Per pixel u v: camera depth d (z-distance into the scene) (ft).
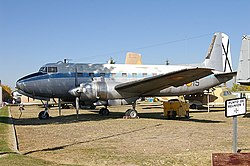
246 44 64.28
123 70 74.95
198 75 57.41
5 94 274.77
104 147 33.01
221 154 20.71
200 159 26.96
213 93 104.78
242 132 44.80
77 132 45.44
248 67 63.82
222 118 69.46
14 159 25.39
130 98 67.31
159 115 78.64
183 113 68.90
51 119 68.18
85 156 28.37
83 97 63.93
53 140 37.93
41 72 68.13
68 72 69.51
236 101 26.16
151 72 77.56
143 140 37.81
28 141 37.11
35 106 160.15
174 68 81.56
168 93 79.36
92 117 73.00
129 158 27.53
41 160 25.82
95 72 71.97
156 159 27.07
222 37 96.99
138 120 64.39
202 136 40.93
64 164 24.84
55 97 69.87
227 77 86.22
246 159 19.36
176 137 40.16
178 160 26.68
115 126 53.16
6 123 57.21
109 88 64.13
